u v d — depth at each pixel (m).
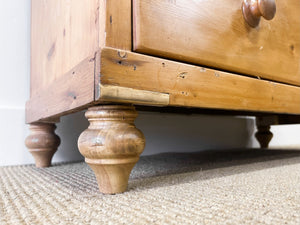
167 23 0.42
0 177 0.56
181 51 0.44
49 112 0.56
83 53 0.44
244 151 1.13
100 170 0.40
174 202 0.35
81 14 0.45
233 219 0.29
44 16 0.67
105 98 0.35
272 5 0.52
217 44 0.49
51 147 0.71
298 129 1.70
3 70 0.83
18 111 0.79
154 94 0.40
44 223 0.29
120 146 0.38
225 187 0.43
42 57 0.67
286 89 0.63
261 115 1.17
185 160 0.83
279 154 1.00
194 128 1.17
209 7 0.48
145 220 0.29
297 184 0.45
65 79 0.48
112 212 0.32
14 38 0.85
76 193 0.41
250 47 0.55
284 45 0.63
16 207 0.35
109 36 0.37
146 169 0.65
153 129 1.04
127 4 0.39
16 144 0.78
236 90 0.51
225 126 1.29
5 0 0.85
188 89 0.44
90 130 0.40
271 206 0.33
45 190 0.44
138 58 0.39
